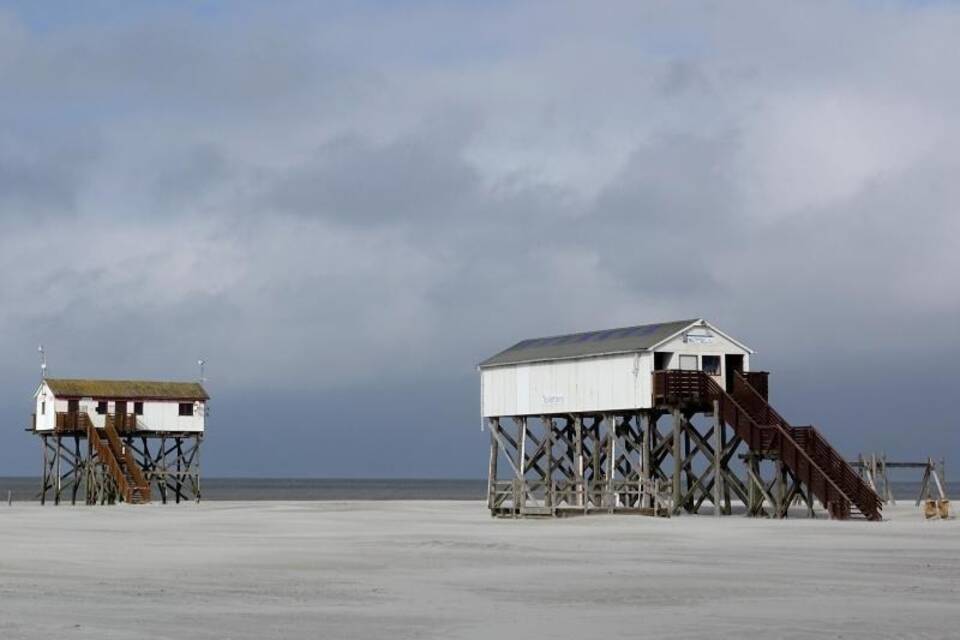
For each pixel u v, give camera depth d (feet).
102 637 81.51
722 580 119.03
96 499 343.87
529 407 261.03
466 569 131.54
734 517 229.86
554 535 185.16
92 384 353.92
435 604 100.58
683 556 147.02
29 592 107.04
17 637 81.15
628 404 239.50
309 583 116.88
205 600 102.27
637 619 91.66
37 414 357.61
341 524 230.07
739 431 230.89
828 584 115.55
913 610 96.32
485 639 82.17
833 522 212.23
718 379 242.99
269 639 81.41
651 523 212.23
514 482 260.42
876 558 143.54
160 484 356.79
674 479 233.55
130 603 99.71
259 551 157.17
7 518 255.70
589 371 248.32
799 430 228.84
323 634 83.71
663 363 239.09
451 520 248.32
